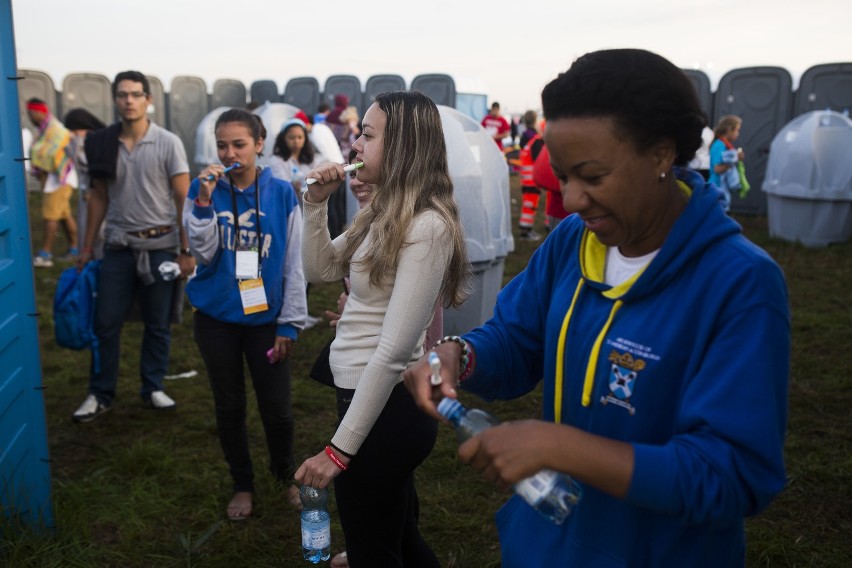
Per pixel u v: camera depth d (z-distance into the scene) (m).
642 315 1.22
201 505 3.44
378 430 2.03
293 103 18.67
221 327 3.16
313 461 1.97
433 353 1.34
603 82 1.11
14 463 2.89
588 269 1.32
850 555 3.09
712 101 13.51
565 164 1.15
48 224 8.56
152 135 4.18
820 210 9.98
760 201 13.13
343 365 2.08
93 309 4.33
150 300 4.47
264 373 3.25
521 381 1.54
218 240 3.10
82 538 3.10
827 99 12.47
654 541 1.23
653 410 1.20
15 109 2.84
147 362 4.59
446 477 3.76
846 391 4.94
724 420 1.08
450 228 1.96
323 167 2.19
